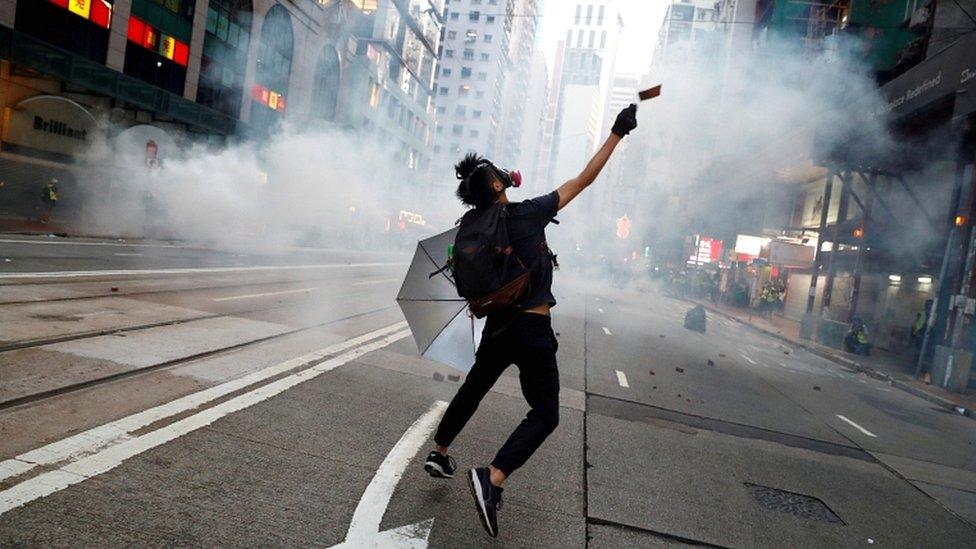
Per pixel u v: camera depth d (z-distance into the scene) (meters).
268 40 35.31
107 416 3.88
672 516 3.88
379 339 8.34
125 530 2.61
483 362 3.19
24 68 22.88
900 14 21.36
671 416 6.90
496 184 2.99
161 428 3.81
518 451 2.98
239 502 3.04
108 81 24.48
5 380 4.20
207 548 2.58
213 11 30.70
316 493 3.28
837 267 26.08
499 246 2.86
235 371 5.46
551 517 3.54
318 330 8.38
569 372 8.58
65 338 5.62
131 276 11.15
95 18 24.66
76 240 19.05
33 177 23.97
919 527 4.55
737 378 10.91
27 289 8.05
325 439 4.12
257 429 4.08
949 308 15.30
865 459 6.53
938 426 9.85
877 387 13.87
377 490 3.45
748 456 5.73
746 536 3.78
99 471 3.09
